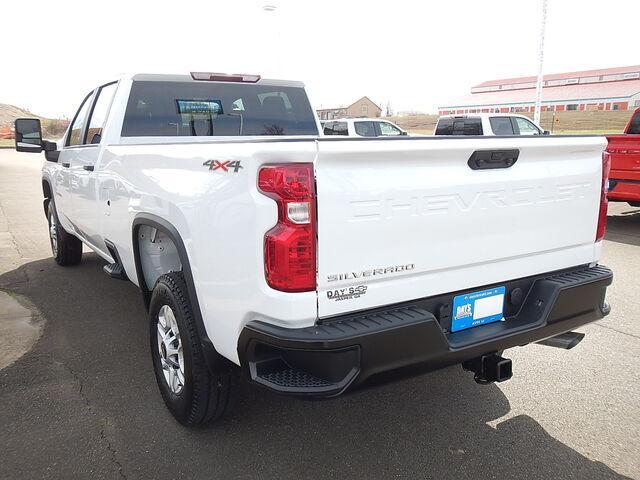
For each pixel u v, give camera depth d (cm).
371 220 229
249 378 238
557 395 346
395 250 238
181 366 301
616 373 376
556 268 304
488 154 260
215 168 246
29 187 1564
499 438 298
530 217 284
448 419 318
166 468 270
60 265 652
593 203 313
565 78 7150
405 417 320
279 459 279
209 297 259
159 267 357
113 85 441
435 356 241
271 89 477
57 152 578
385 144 227
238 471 269
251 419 316
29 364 385
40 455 279
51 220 656
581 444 293
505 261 280
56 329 451
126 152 355
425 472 268
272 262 220
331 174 219
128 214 352
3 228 909
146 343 422
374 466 273
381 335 222
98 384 356
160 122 428
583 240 313
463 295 267
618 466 274
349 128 1772
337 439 297
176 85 432
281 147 214
